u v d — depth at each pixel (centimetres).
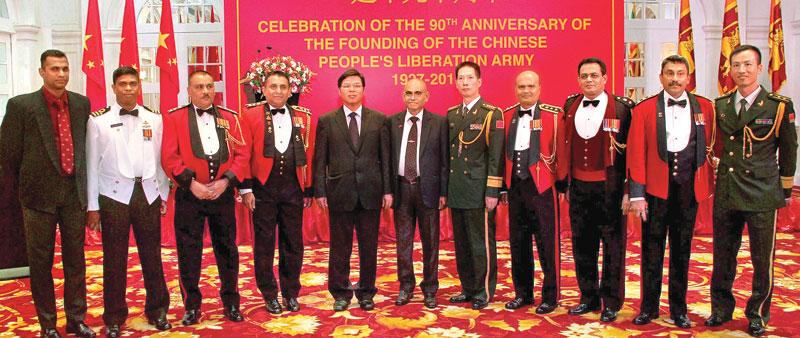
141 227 330
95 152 320
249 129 353
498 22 684
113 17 775
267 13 677
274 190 360
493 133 358
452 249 572
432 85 687
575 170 347
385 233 609
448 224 612
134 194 325
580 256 357
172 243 590
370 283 380
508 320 354
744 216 326
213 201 342
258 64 593
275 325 350
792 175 319
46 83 309
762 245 320
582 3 681
